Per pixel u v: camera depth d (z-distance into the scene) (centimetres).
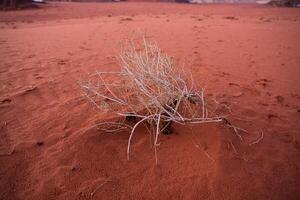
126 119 269
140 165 220
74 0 3797
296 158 242
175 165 220
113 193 197
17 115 288
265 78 447
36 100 325
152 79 246
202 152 230
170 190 200
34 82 383
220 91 374
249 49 636
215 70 467
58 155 227
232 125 274
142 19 1282
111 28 910
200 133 250
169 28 910
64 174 210
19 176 207
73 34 800
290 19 1498
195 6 3053
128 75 259
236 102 342
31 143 241
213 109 306
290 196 205
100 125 262
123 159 225
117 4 3225
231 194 199
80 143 239
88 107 304
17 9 2034
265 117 310
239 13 2045
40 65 470
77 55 541
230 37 776
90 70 444
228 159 225
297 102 362
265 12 2123
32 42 682
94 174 211
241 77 443
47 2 2992
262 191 204
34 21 1406
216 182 206
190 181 206
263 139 262
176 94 244
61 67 459
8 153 228
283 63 537
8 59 507
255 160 231
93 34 794
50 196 193
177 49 602
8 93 342
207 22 1144
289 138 271
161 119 231
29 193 195
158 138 245
